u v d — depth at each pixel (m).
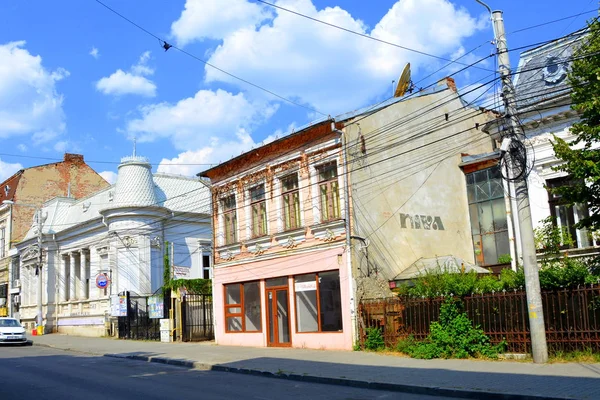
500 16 15.57
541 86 19.72
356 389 13.41
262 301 24.48
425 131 24.12
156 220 37.31
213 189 27.88
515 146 15.49
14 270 50.38
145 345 28.48
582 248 18.08
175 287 30.69
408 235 22.53
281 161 23.83
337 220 21.08
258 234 25.02
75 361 22.42
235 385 14.46
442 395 12.11
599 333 14.66
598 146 18.27
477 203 24.31
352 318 20.27
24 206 50.84
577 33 18.11
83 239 41.38
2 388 14.73
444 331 17.22
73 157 53.69
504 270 18.41
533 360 14.90
